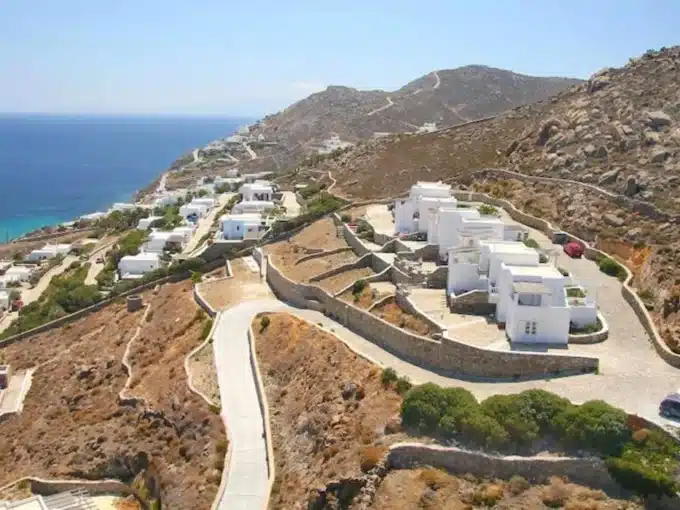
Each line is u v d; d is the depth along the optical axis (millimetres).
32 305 105000
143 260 108750
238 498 41531
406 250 73938
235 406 52531
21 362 83625
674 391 42000
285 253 91000
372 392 46000
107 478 54000
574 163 91062
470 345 48125
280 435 47938
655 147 84875
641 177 77625
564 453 36469
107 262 121000
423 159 123812
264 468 44844
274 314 67688
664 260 58781
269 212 117750
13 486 54219
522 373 46250
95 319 89875
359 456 39281
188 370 59750
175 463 49781
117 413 60438
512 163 103188
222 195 162625
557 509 33844
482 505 34750
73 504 49938
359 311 59750
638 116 92750
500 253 55500
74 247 146000
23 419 67312
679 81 97875
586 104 103375
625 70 108625
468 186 103125
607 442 36000
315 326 60531
